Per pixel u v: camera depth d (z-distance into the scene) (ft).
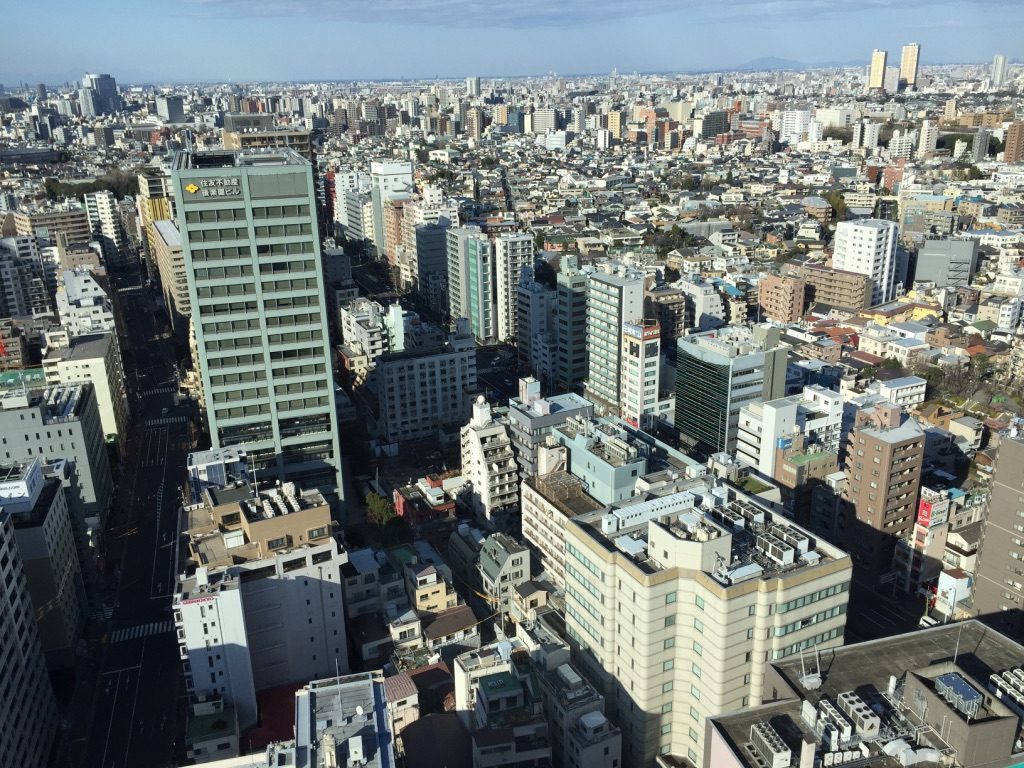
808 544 466.29
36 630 538.06
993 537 582.76
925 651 407.85
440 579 621.72
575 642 524.11
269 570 541.34
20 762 476.13
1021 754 339.57
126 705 582.35
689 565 440.86
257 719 530.27
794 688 384.06
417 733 488.44
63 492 652.48
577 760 445.78
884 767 337.31
